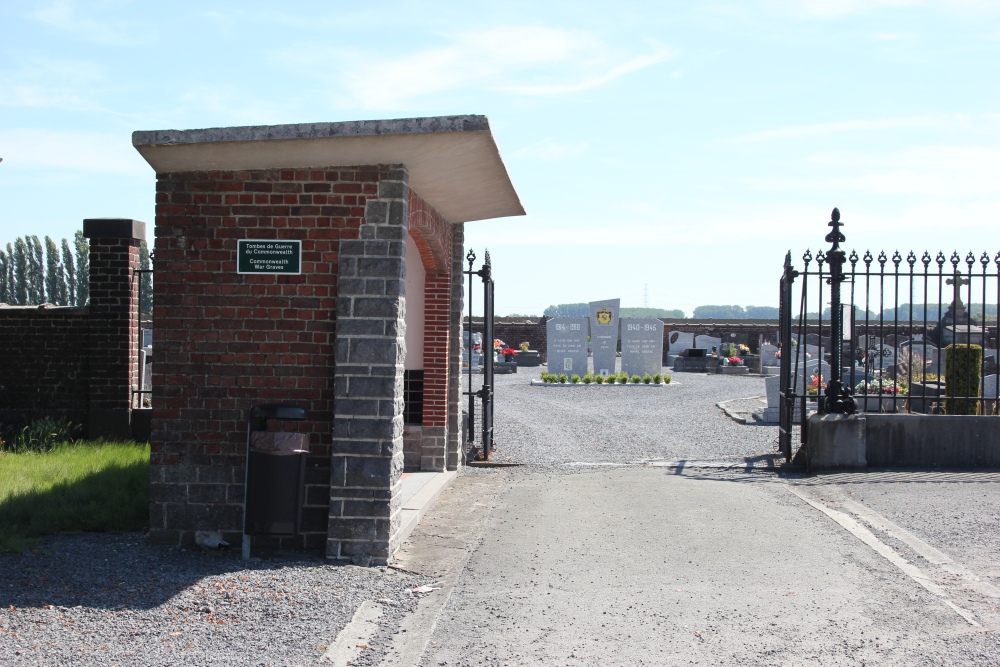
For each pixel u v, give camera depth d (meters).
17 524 7.49
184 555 6.80
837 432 10.77
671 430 15.52
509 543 7.42
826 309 33.62
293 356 7.00
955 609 5.64
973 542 7.27
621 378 26.94
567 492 9.69
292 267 6.97
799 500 8.98
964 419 10.80
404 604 5.82
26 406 13.06
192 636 5.08
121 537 7.33
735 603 5.81
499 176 8.08
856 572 6.47
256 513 6.73
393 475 6.87
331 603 5.74
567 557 6.96
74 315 13.02
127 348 12.86
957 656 4.87
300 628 5.27
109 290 12.87
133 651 4.82
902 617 5.51
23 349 13.05
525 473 11.15
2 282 57.62
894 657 4.87
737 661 4.84
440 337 10.69
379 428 6.80
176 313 7.04
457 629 5.36
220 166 6.95
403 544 7.38
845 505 8.73
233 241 7.00
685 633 5.28
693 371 34.75
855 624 5.39
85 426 13.02
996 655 4.88
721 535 7.57
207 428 7.05
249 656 4.82
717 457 12.31
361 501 6.82
